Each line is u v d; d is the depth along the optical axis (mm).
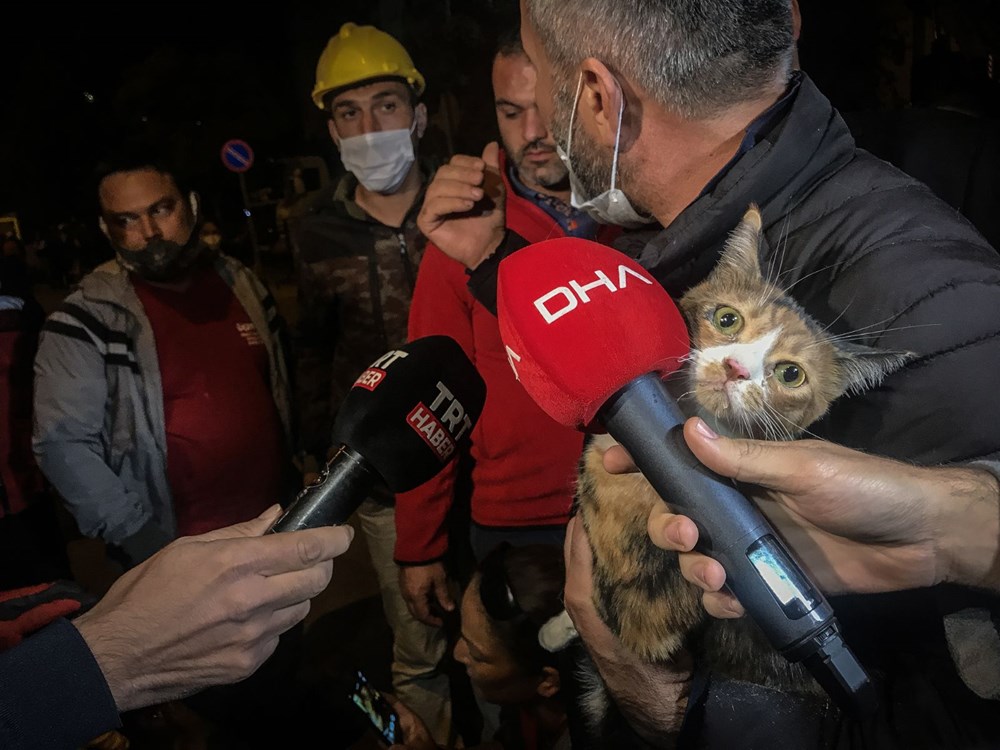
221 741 1633
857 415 909
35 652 938
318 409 3246
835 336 902
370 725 1710
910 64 2604
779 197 984
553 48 1081
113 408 2463
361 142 2893
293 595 1005
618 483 1079
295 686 1719
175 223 2549
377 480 1226
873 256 881
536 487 2193
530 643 1593
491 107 5109
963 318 802
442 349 1355
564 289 865
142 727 1583
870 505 725
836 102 2678
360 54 2912
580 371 813
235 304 2787
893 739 865
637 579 1056
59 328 2410
